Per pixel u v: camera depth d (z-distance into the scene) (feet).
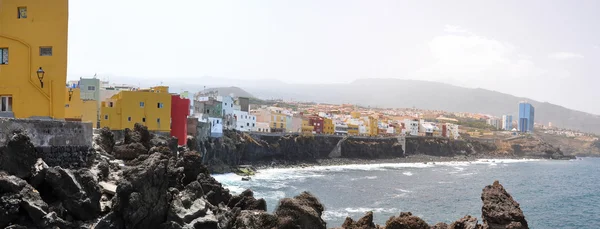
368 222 136.77
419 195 367.66
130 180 92.38
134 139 158.51
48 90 112.27
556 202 368.89
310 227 114.62
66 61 113.19
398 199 341.82
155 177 96.73
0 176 80.53
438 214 286.46
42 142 97.14
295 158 650.43
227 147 504.02
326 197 335.06
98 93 360.89
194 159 147.23
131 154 142.72
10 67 113.39
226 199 147.95
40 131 96.68
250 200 143.02
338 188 390.63
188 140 307.99
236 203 144.15
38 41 112.88
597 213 319.88
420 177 527.81
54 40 112.68
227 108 603.67
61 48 112.68
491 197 136.05
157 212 97.86
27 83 112.78
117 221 90.53
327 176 496.23
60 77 112.88
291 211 115.03
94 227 88.43
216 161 471.62
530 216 304.71
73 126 106.32
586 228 271.28
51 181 88.63
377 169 622.13
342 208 292.40
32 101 112.57
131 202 90.22
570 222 287.69
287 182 419.54
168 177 113.50
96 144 133.39
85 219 90.84
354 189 388.57
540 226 274.98
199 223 109.70
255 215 116.67
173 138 203.92
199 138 418.92
